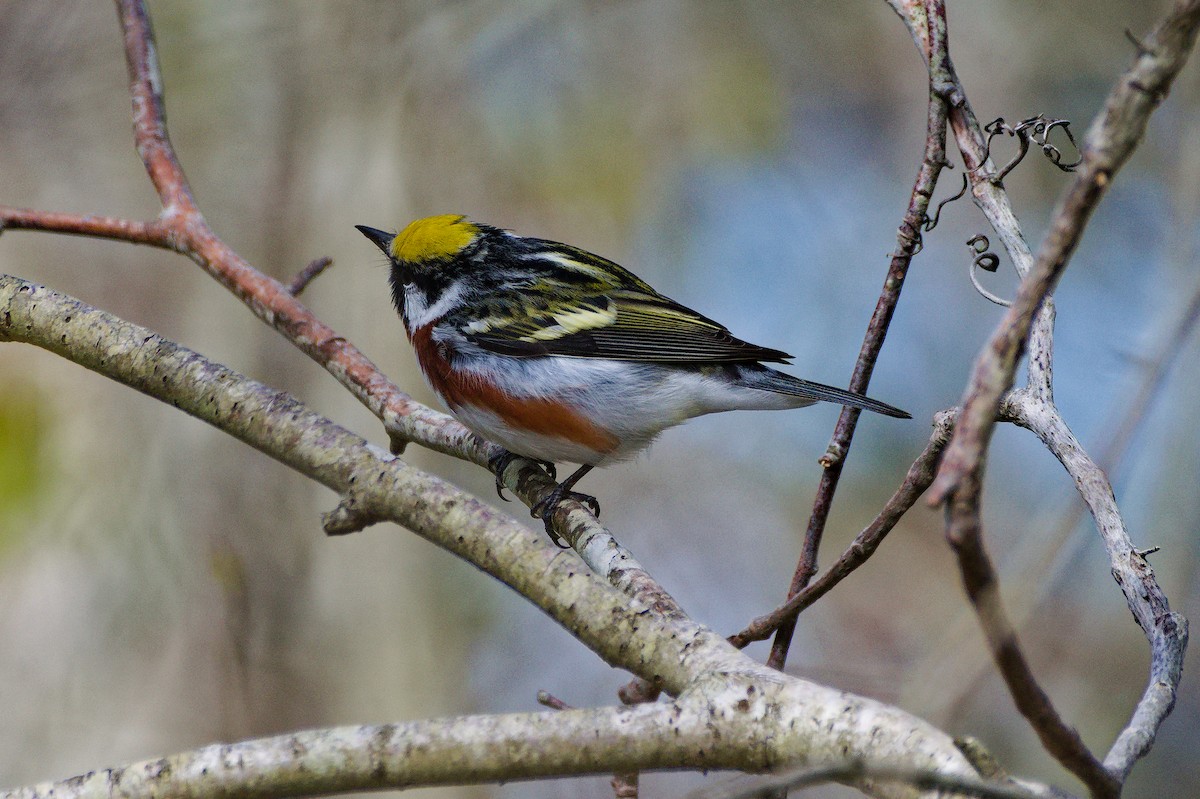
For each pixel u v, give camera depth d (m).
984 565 3.25
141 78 8.30
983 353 3.33
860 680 9.18
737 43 16.91
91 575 13.69
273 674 13.99
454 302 8.78
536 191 16.50
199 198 15.45
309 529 14.55
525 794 13.23
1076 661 11.94
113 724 13.25
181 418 14.30
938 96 6.59
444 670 15.00
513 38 16.25
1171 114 15.14
